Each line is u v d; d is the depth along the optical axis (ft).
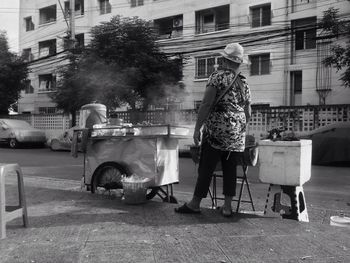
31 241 13.75
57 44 122.31
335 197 27.66
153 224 15.62
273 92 81.76
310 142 17.40
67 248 13.02
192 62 89.71
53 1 125.08
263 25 84.17
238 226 15.34
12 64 104.88
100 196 20.92
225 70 15.78
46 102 123.34
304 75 78.18
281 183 16.51
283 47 80.38
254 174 38.24
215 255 12.40
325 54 75.15
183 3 94.43
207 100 15.38
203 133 16.20
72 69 76.74
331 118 60.08
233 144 15.84
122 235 14.30
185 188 30.96
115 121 23.06
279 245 13.29
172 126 20.34
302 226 15.43
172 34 96.63
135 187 18.75
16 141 80.43
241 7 86.07
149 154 20.51
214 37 86.53
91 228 15.15
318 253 12.60
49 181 33.81
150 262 11.82
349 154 45.88
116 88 69.10
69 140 69.87
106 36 72.38
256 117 66.23
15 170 14.85
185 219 16.29
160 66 73.67
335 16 64.13
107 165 21.50
